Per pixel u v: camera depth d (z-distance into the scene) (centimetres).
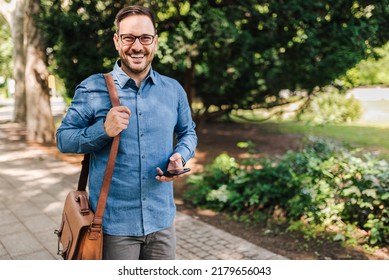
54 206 487
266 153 867
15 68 1406
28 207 481
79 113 169
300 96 825
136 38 167
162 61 587
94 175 173
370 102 1775
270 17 615
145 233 178
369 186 392
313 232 402
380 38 630
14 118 1433
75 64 711
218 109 968
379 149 849
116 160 170
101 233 165
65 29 659
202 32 573
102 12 643
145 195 176
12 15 1345
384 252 356
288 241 389
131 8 169
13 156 813
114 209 173
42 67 978
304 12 589
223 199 483
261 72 719
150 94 177
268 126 1341
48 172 675
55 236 389
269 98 886
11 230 404
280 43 672
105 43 692
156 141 176
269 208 471
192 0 607
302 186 430
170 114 183
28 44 971
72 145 165
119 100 168
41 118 999
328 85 734
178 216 467
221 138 1091
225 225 443
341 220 416
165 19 650
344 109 920
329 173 425
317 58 644
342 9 598
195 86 910
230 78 744
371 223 374
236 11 645
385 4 570
